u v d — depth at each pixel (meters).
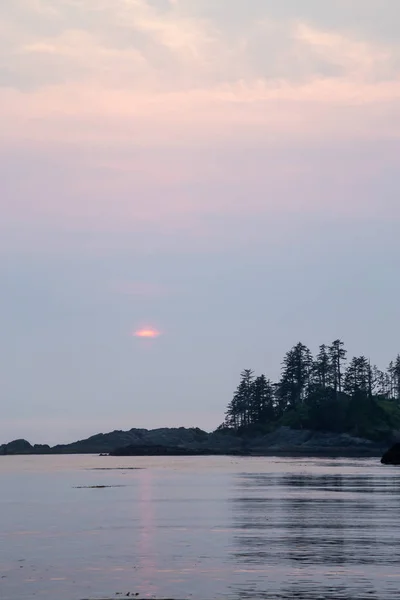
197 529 100.75
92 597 61.41
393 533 94.56
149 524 107.19
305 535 93.31
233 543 87.44
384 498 143.12
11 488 190.88
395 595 61.31
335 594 61.75
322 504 132.62
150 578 68.25
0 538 93.62
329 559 76.50
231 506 132.00
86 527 104.50
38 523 109.69
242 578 67.81
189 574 69.75
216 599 60.47
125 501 146.88
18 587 65.12
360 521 106.81
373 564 73.62
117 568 72.94
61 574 70.38
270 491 164.12
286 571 70.56
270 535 93.81
